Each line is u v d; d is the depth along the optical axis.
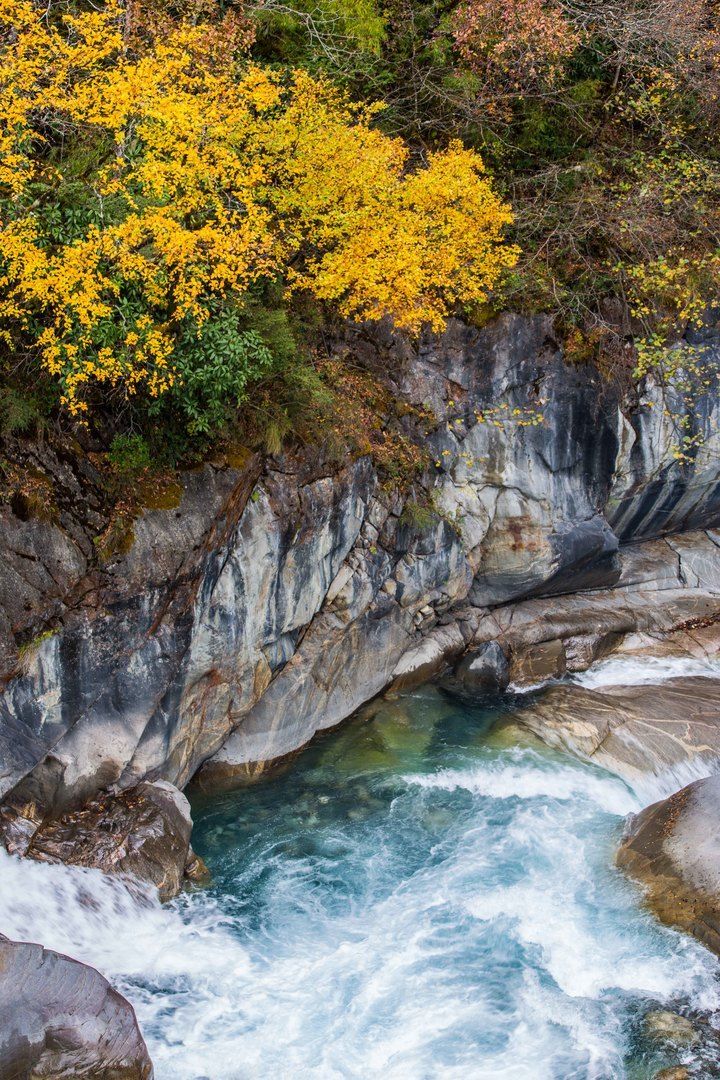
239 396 9.54
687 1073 7.67
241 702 11.06
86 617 9.28
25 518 8.96
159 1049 7.79
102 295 8.41
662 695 13.56
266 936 9.12
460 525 13.85
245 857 10.20
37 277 7.81
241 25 10.23
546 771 11.89
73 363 8.25
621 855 10.29
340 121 9.91
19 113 7.84
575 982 8.63
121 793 9.91
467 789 11.53
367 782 11.55
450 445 13.54
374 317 10.66
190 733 10.63
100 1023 7.08
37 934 8.30
